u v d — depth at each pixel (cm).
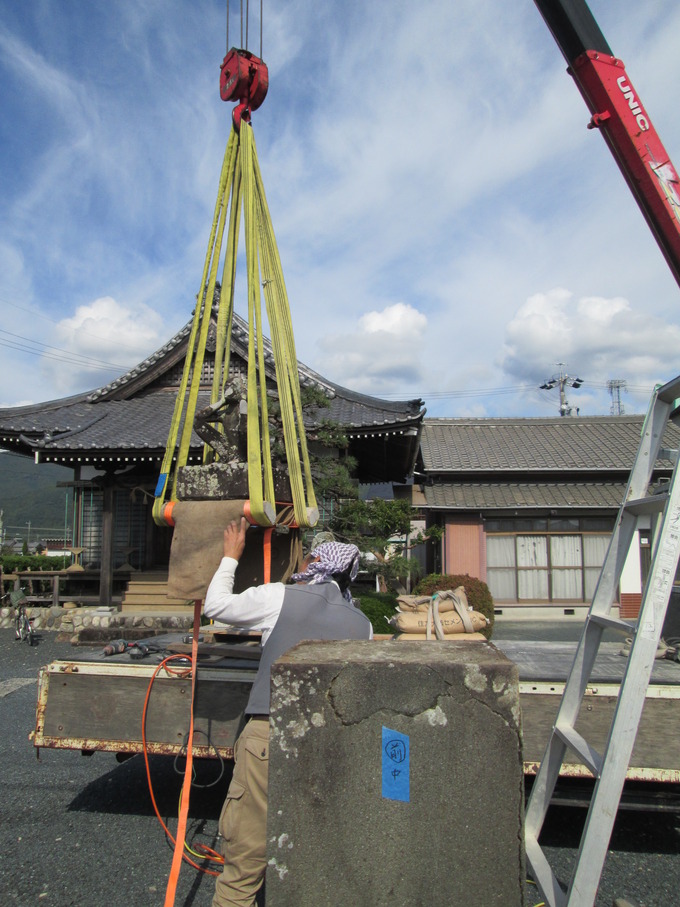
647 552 1543
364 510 1020
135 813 371
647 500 230
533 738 313
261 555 329
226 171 358
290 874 179
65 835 341
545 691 316
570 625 1466
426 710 179
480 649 205
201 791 405
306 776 181
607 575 253
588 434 1959
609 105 325
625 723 195
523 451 1809
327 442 1018
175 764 328
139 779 428
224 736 321
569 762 309
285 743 183
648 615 200
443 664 181
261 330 321
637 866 312
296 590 256
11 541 3044
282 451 585
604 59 328
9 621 1263
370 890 176
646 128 322
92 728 336
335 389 1423
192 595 279
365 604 1016
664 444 1825
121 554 1345
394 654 196
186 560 284
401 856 176
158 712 329
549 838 339
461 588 396
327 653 198
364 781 179
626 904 251
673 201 314
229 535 278
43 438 1213
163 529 1360
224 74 358
